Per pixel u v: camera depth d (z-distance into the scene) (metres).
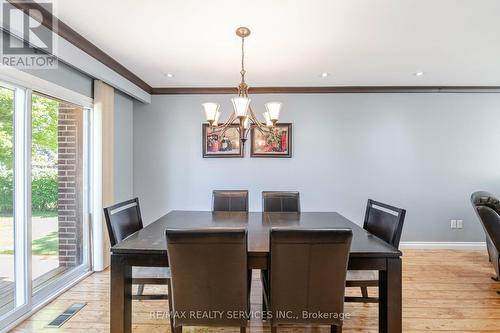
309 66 3.03
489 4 1.86
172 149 3.92
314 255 1.44
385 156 3.85
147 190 3.92
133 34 2.29
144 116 3.92
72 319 2.11
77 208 2.95
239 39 2.38
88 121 2.95
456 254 3.61
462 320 2.13
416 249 3.81
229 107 3.88
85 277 2.86
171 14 1.99
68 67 2.55
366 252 1.57
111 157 3.13
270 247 1.46
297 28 2.18
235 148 3.88
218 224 2.22
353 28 2.18
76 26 2.17
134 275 1.97
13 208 2.12
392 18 2.04
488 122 3.82
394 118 3.85
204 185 3.92
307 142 3.87
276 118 2.06
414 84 3.70
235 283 1.48
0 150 2.03
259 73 3.25
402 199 3.85
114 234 1.91
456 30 2.22
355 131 3.86
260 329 2.01
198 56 2.76
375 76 3.37
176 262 1.46
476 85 3.72
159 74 3.31
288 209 2.88
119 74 3.10
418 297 2.49
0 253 2.07
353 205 3.87
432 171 3.84
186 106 3.90
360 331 2.01
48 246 2.58
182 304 1.52
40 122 2.42
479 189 3.83
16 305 2.12
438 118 3.83
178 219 2.41
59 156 2.69
